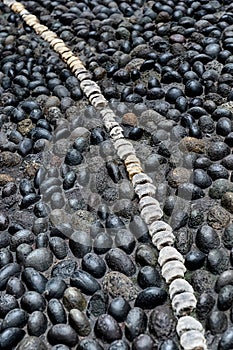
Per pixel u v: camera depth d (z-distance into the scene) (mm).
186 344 1024
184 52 1689
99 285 1156
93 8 1958
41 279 1161
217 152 1377
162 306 1100
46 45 1824
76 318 1072
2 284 1177
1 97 1638
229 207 1261
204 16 1805
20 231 1265
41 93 1629
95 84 1606
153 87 1577
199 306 1085
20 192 1377
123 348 1028
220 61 1646
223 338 1020
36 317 1087
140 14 1906
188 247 1203
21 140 1504
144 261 1180
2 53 1814
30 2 2018
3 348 1061
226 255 1178
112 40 1780
